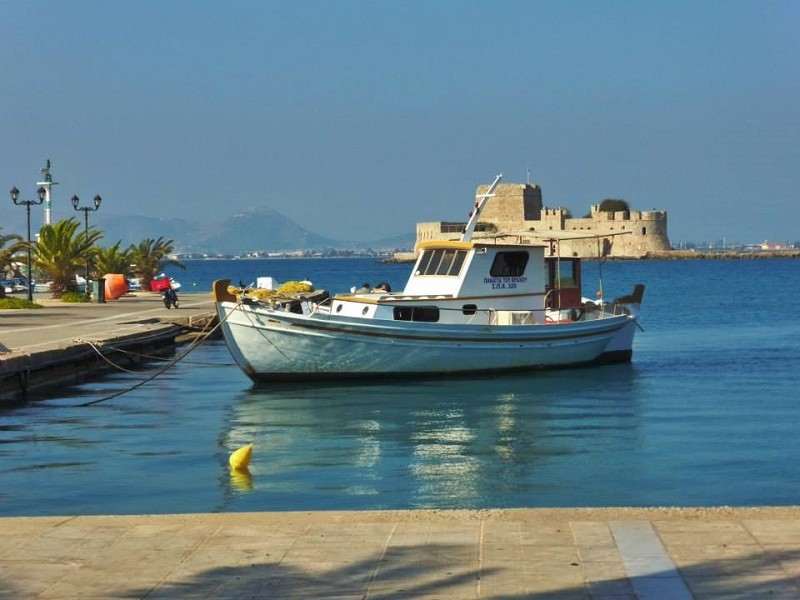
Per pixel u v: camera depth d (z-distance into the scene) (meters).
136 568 8.74
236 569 8.69
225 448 20.73
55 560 8.97
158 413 25.39
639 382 31.25
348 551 9.09
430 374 30.47
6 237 55.59
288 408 25.91
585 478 17.80
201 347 44.41
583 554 8.90
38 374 29.41
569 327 32.44
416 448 20.70
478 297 31.00
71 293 61.53
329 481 17.45
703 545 9.05
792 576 8.28
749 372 34.16
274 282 64.56
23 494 16.50
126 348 35.56
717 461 19.30
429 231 194.75
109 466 18.84
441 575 8.47
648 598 7.91
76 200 66.62
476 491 16.75
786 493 16.64
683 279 135.38
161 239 80.94
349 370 29.56
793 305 75.69
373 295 31.03
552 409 25.92
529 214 196.88
